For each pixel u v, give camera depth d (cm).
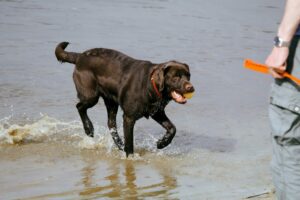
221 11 3016
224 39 2314
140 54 1956
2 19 2423
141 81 1070
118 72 1123
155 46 2094
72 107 1420
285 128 550
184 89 1011
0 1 2827
